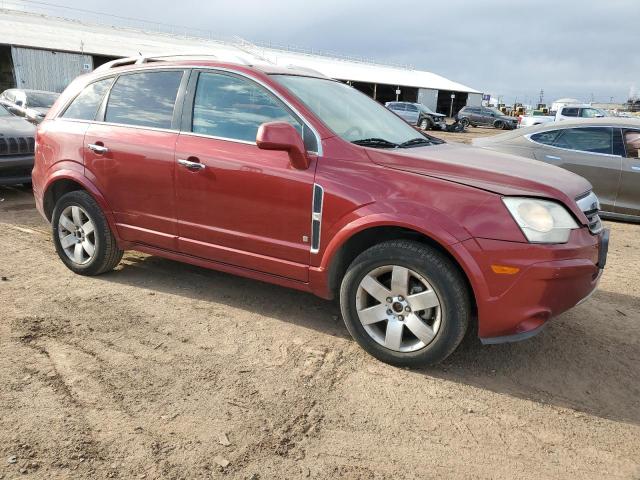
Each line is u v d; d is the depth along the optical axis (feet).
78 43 113.19
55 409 8.97
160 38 156.56
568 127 25.43
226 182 11.95
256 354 11.17
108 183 13.88
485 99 231.50
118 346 11.23
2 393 9.34
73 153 14.47
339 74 162.09
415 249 10.12
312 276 11.33
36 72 99.40
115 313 12.81
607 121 24.72
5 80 103.60
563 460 8.34
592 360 11.55
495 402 9.83
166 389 9.73
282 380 10.21
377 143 11.87
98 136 14.05
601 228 11.21
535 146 25.79
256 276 12.28
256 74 12.19
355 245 11.32
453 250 9.68
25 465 7.66
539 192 9.80
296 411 9.24
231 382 10.05
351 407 9.43
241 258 12.19
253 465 7.90
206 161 12.19
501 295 9.68
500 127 118.32
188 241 12.93
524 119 98.89
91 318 12.48
